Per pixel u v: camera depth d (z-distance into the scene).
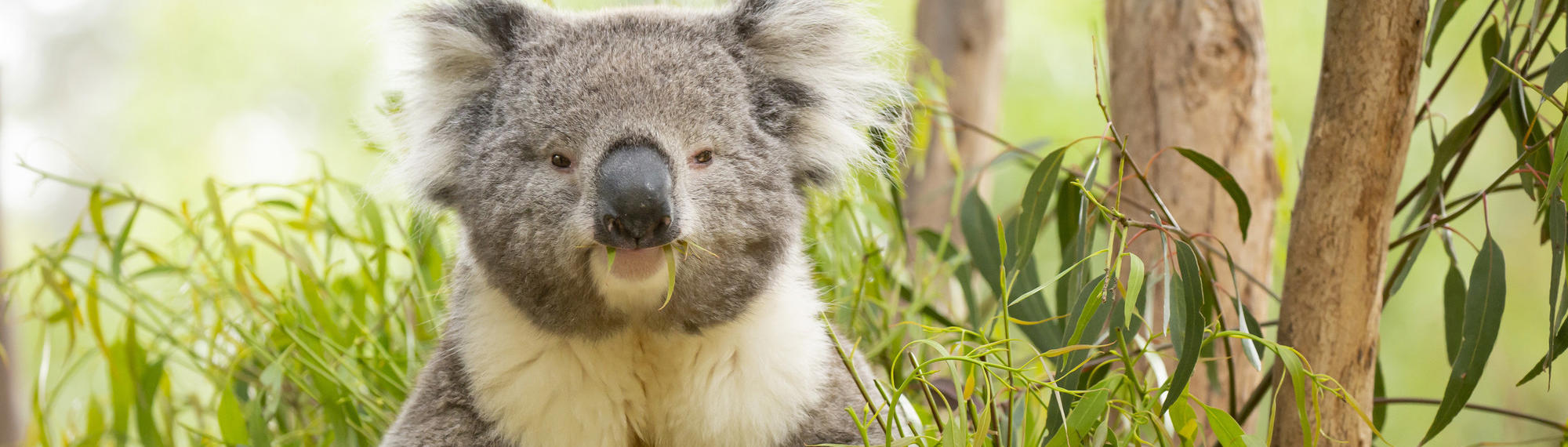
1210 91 4.07
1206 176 4.07
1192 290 2.94
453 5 3.32
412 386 3.89
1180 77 4.09
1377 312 3.03
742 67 3.24
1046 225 4.82
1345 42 2.86
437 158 3.32
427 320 4.24
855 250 4.54
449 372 3.32
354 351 4.11
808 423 3.27
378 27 3.41
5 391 5.30
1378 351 3.27
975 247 4.04
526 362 3.21
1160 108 4.12
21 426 5.41
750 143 3.14
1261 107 4.14
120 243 4.20
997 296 3.96
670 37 3.18
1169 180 4.11
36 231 15.71
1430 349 10.05
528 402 3.18
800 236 3.47
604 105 2.98
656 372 3.28
